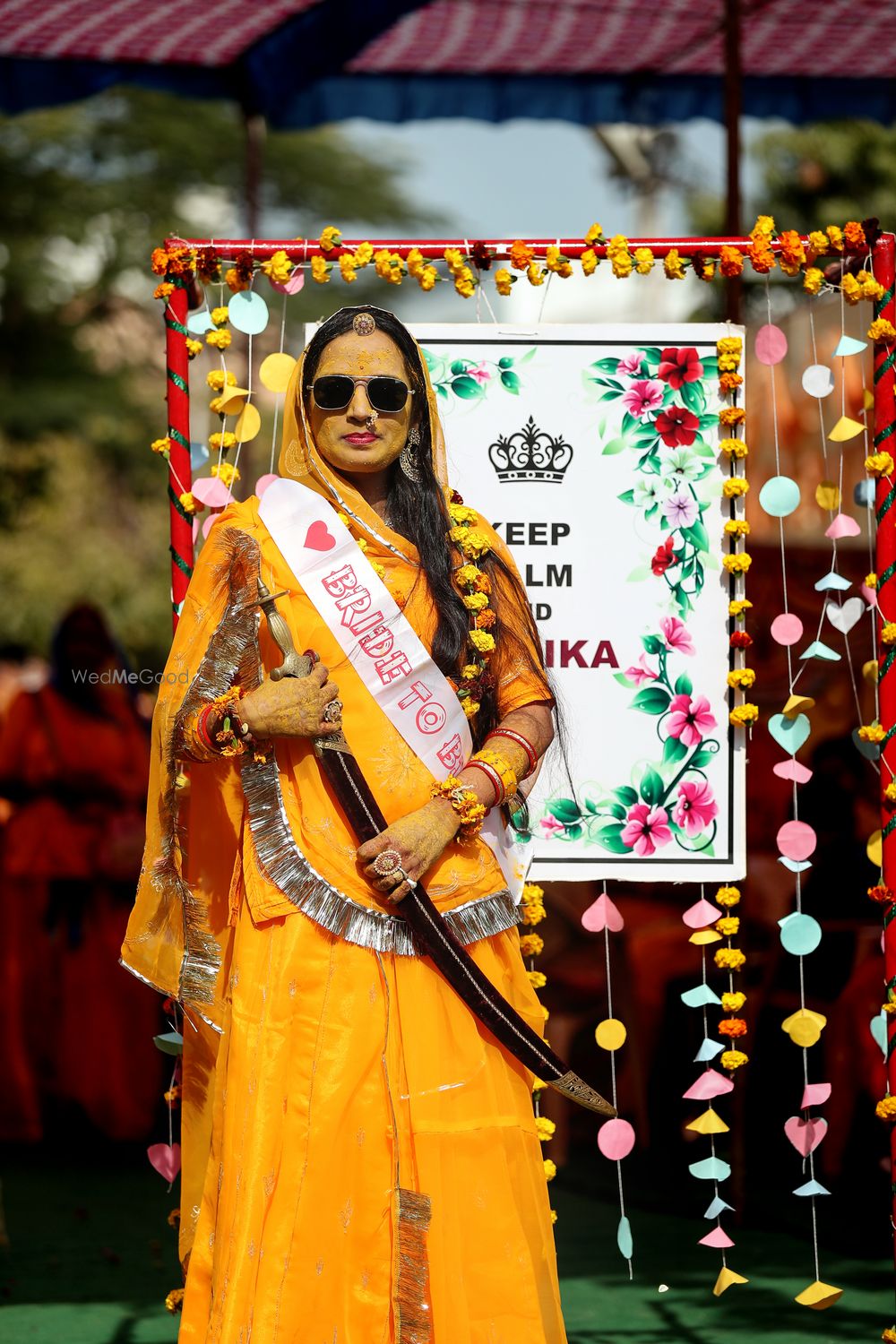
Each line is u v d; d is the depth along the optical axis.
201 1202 2.99
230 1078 2.83
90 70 5.68
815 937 3.52
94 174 18.89
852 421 3.50
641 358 3.52
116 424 18.53
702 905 3.54
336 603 2.97
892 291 3.45
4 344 18.45
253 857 2.90
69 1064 6.28
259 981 2.86
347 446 2.98
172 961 3.10
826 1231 4.88
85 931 6.32
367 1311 2.75
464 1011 2.89
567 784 3.49
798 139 12.30
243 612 2.92
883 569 3.45
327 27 5.34
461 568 3.04
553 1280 2.96
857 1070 5.17
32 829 6.33
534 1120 3.01
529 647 3.11
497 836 3.03
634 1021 5.77
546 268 3.47
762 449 5.80
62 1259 4.59
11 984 6.31
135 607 19.98
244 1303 2.72
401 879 2.79
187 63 5.70
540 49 5.89
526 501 3.50
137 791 6.48
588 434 3.51
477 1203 2.81
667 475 3.52
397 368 3.00
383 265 3.44
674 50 5.89
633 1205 5.23
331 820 2.87
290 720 2.82
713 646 3.52
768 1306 4.12
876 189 12.33
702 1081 3.53
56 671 6.47
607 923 3.52
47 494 19.42
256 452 14.34
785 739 3.53
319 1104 2.77
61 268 18.73
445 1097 2.81
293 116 6.06
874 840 3.55
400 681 2.95
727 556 3.50
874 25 5.66
